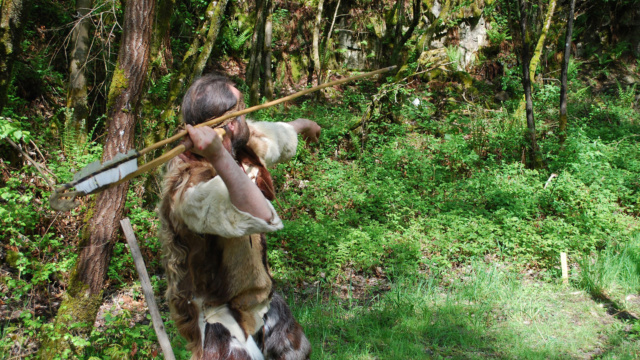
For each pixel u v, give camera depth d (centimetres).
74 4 898
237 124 224
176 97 732
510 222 696
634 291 587
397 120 1088
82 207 606
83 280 382
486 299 559
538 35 1434
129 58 368
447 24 1316
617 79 1516
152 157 705
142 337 404
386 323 508
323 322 496
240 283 223
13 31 539
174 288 228
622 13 1566
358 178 845
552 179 849
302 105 1066
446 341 479
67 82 870
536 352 458
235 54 1270
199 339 225
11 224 555
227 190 187
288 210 740
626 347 469
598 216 720
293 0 1323
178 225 215
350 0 1358
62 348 376
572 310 546
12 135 362
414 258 637
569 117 1152
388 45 1377
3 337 420
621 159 947
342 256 612
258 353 226
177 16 1082
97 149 676
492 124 1080
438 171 898
